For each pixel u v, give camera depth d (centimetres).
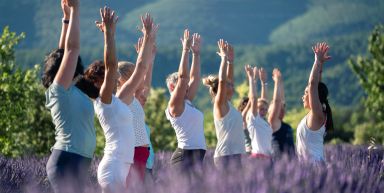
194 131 1495
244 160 1344
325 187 1115
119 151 1177
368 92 6450
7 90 3141
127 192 1038
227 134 1564
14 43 3225
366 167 1356
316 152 1509
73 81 1166
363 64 6431
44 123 3438
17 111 3170
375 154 1805
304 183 1116
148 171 1439
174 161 1492
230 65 1658
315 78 1513
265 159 1277
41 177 1352
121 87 1312
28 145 3378
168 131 5250
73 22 1142
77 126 1128
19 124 3250
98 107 1184
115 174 1167
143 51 1305
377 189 1182
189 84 1598
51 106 1135
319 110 1504
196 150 1489
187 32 1504
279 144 1995
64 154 1120
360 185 1146
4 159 1636
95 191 1084
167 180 1102
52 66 1158
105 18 1174
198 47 1605
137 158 1327
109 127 1180
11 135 3169
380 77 6388
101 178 1170
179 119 1487
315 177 1138
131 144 1191
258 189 1042
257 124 1878
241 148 1575
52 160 1122
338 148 2366
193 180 1052
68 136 1124
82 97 1147
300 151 1523
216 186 1034
